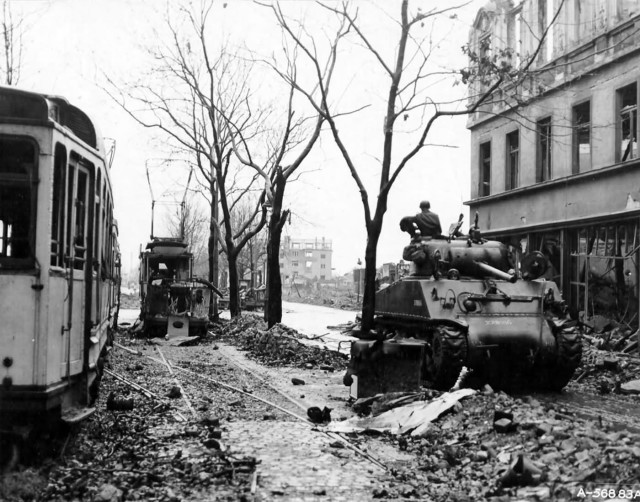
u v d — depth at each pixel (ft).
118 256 77.92
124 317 130.82
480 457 22.68
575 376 46.93
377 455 24.58
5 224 22.85
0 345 22.24
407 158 44.21
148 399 36.40
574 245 66.80
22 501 19.34
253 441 26.27
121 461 23.11
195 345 75.56
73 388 26.21
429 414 28.68
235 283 97.60
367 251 44.34
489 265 45.75
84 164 26.96
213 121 91.66
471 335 40.65
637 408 35.22
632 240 58.29
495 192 81.46
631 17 58.23
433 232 49.21
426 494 19.81
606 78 61.62
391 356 37.52
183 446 24.95
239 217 200.34
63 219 24.20
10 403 22.12
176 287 82.17
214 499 19.24
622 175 59.36
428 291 42.80
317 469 22.36
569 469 19.57
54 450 24.00
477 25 83.76
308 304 220.64
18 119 22.82
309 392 42.16
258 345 66.18
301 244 511.40
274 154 98.32
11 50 58.54
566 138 67.10
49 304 22.72
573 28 66.39
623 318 58.85
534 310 42.45
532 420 25.05
